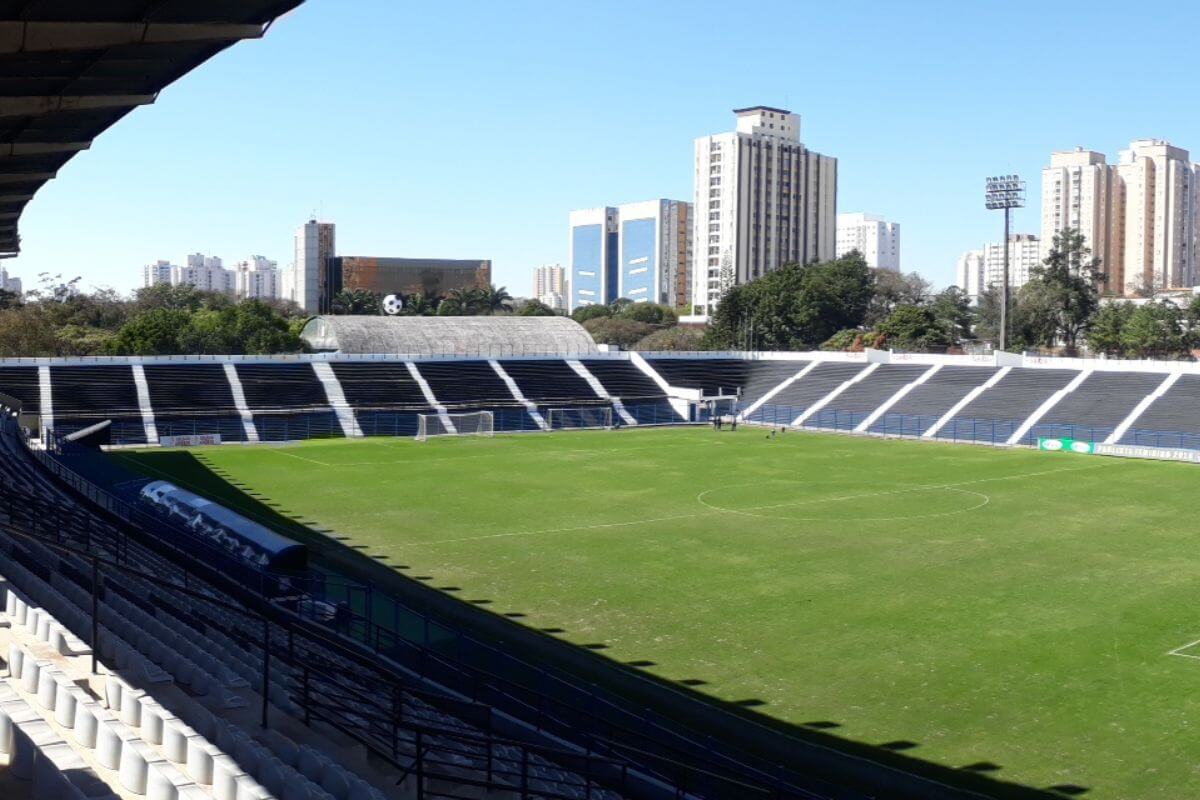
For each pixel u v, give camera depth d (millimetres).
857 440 102812
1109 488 72875
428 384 117375
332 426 104812
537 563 50375
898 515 62656
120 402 100750
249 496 68375
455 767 20953
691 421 119438
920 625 40250
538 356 129875
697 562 50594
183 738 15516
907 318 146500
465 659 35562
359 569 48938
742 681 34406
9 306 164625
